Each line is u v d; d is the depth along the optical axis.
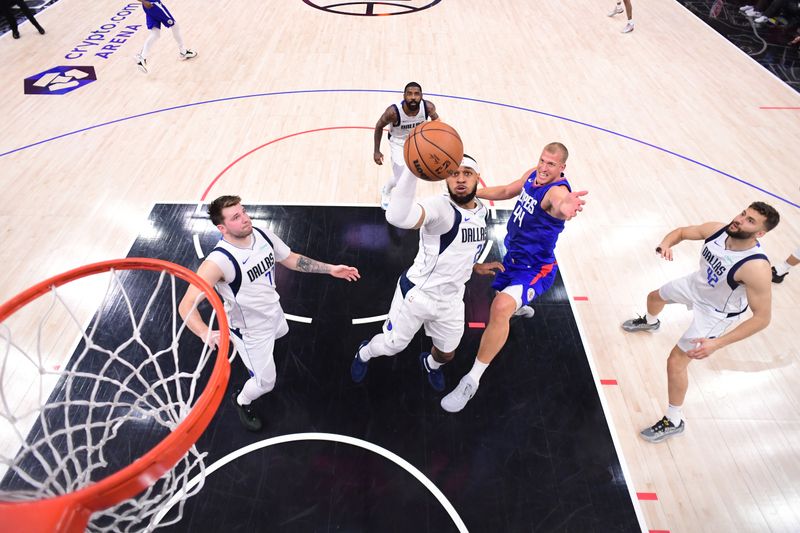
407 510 3.10
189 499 3.08
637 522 3.10
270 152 6.07
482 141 6.36
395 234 4.98
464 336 4.13
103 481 1.61
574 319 4.30
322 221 5.10
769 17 9.98
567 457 3.39
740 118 7.02
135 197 5.34
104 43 8.49
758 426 3.62
